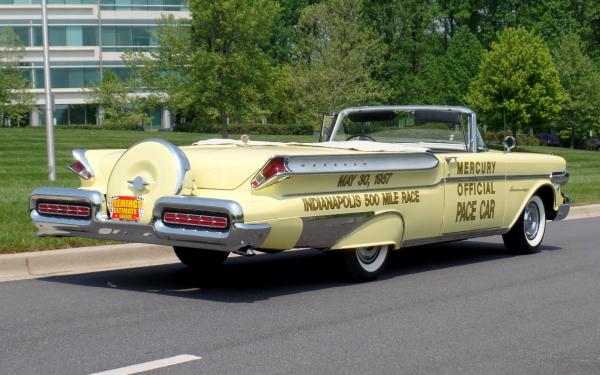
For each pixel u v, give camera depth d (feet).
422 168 28.12
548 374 17.78
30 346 19.17
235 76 133.80
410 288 27.17
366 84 169.27
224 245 23.08
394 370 17.74
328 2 175.63
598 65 229.04
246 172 24.18
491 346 19.88
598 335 21.15
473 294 26.27
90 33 204.03
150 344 19.44
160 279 28.07
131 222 24.64
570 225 48.08
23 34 201.16
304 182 24.48
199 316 22.44
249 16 131.64
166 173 24.35
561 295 26.27
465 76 214.90
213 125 183.01
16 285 26.37
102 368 17.44
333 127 34.58
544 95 176.14
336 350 19.24
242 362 18.07
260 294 25.72
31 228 33.32
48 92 62.44
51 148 62.54
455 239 31.01
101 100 190.29
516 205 33.50
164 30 156.46
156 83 176.24
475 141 32.55
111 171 25.67
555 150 177.37
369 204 26.45
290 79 165.78
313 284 27.61
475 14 270.26
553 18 248.93
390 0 239.30
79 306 23.47
